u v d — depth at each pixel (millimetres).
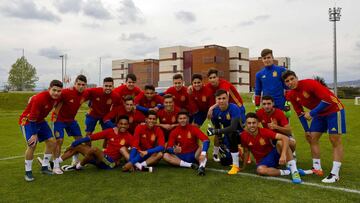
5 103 26891
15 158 6691
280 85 5887
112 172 5297
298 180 4527
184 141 5750
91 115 6527
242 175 5023
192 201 3752
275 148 5051
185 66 57594
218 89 6129
